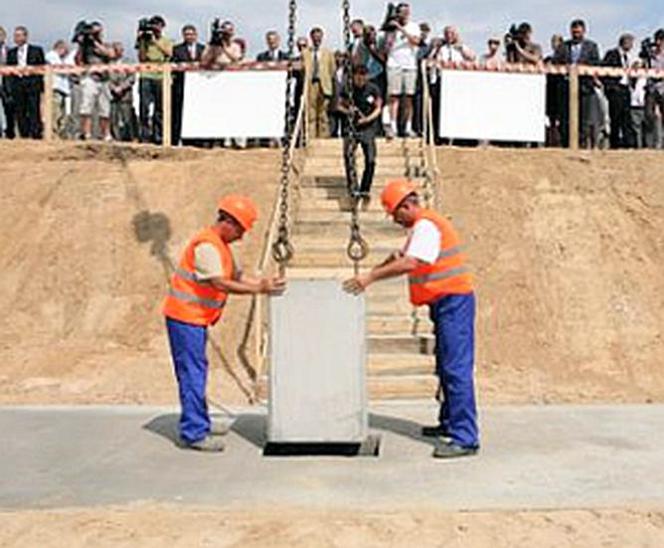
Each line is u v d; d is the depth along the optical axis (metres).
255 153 17.30
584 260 14.75
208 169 16.86
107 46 18.75
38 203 16.38
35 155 17.61
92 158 17.58
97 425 9.82
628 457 8.37
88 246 15.38
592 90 17.97
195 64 17.80
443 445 8.47
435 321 8.43
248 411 10.63
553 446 8.76
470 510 6.93
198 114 17.81
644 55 18.61
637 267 14.67
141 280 14.73
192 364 8.64
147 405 11.22
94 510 7.02
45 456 8.58
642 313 13.86
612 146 18.58
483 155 17.03
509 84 17.69
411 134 17.62
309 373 8.37
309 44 17.70
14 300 14.63
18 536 6.55
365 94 14.51
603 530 6.56
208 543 6.38
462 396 8.37
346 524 6.65
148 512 6.94
